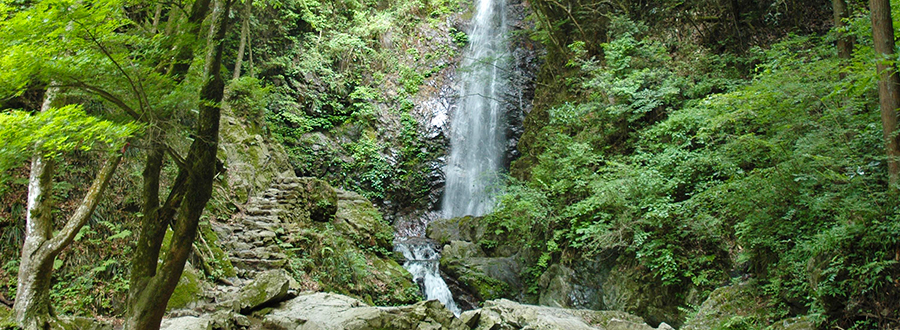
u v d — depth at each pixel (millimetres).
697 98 10984
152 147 4250
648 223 8930
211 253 8062
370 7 20172
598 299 9875
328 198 12312
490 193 15984
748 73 11750
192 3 4793
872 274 5344
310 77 17266
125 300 6727
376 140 17859
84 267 6656
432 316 7242
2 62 3123
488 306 8359
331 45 17812
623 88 11109
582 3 15266
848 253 5676
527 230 11602
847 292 5648
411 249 13789
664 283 8641
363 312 6832
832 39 8625
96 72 3725
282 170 13133
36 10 3137
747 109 7113
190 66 4797
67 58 3438
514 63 19672
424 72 19719
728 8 12734
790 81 6941
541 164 12055
